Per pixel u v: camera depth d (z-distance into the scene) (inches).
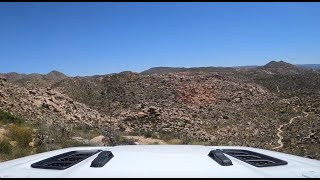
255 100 3676.2
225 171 89.0
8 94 1460.4
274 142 1961.1
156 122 2185.0
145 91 3752.5
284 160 112.1
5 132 757.9
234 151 132.2
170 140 1254.9
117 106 3408.0
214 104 3435.0
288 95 3784.5
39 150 671.1
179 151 117.9
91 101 3508.9
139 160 100.2
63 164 108.7
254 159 115.7
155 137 1326.3
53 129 972.6
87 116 1841.8
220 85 3983.8
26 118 1221.7
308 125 2389.3
